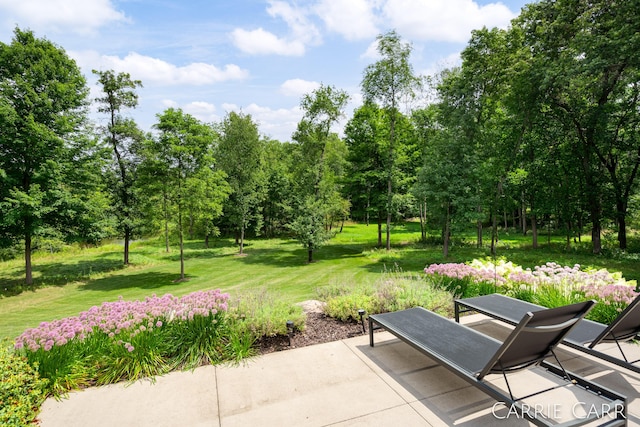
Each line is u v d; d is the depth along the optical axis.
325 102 20.00
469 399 2.88
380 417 2.67
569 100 17.09
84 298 13.67
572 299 4.76
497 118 21.17
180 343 3.88
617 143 17.44
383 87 20.64
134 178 20.67
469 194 17.91
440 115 19.83
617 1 13.05
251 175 25.81
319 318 5.13
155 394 3.19
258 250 27.09
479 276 6.12
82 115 16.64
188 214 16.27
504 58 17.84
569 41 15.12
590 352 3.09
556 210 20.30
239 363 3.77
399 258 19.33
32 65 14.91
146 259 23.08
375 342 4.22
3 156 14.26
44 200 15.00
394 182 22.73
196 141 16.02
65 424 2.76
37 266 20.56
